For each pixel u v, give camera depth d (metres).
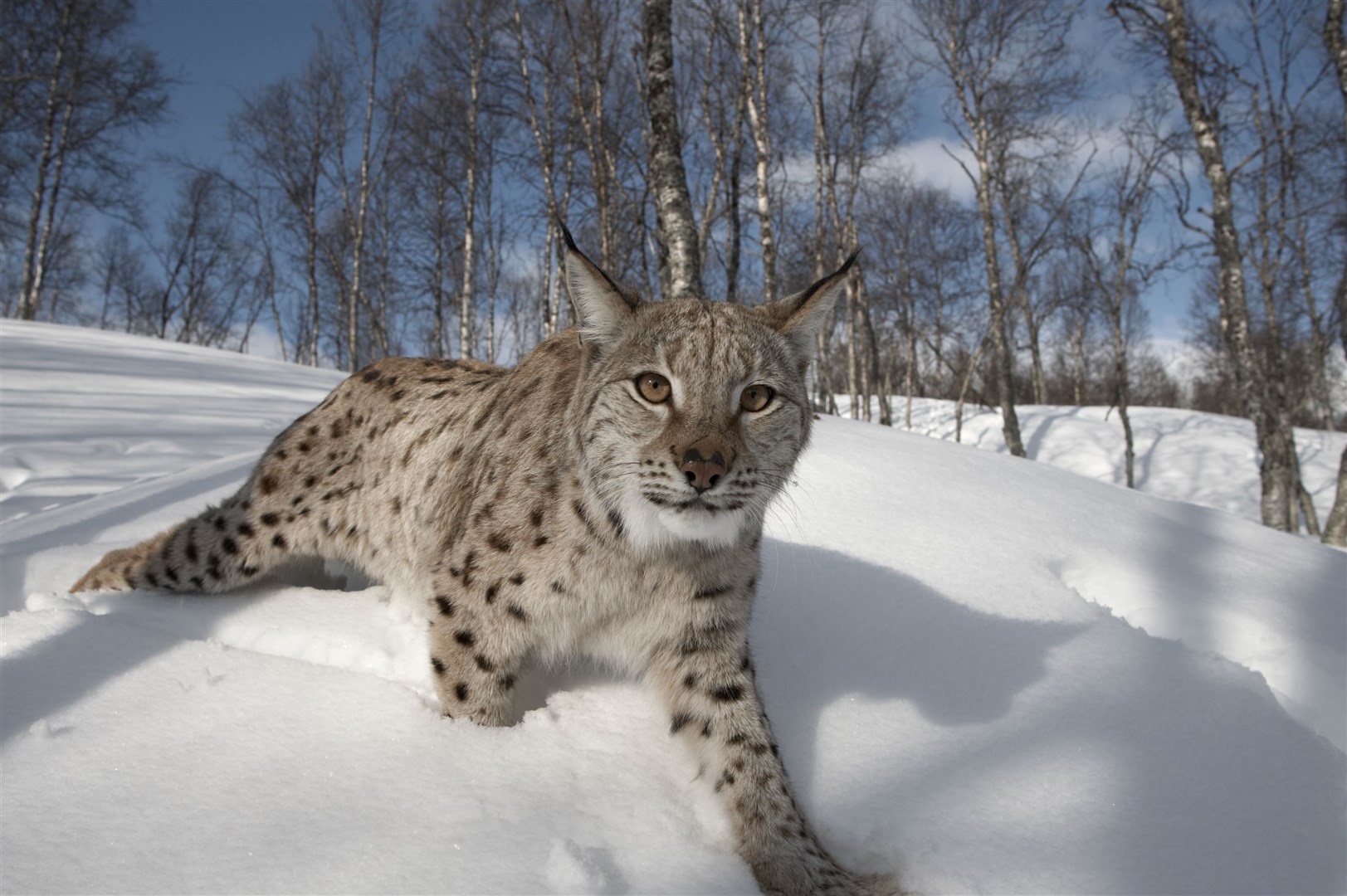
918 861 2.26
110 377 11.60
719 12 17.31
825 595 3.68
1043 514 4.95
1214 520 5.73
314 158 32.78
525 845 2.07
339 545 3.64
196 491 5.25
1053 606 3.71
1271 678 3.68
